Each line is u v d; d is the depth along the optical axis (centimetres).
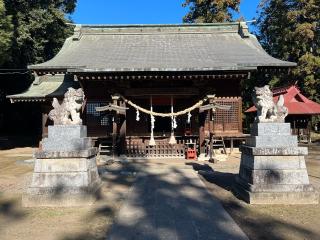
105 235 602
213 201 832
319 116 3469
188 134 2136
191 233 600
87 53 2008
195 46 2141
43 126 2206
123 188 1019
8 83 3456
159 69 1661
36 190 819
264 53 1995
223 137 1966
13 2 2627
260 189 810
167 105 2159
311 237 581
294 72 3262
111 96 1819
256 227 636
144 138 1969
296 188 810
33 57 2983
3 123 3925
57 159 834
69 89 887
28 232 629
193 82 1845
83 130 897
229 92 2003
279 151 819
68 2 3378
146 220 681
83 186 823
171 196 895
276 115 851
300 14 3269
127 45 2177
